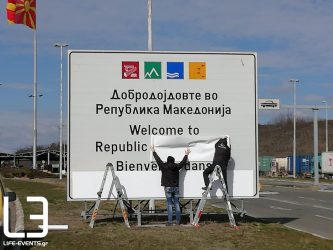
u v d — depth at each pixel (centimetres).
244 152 1432
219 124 1425
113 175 1352
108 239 1145
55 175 6203
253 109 1437
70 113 1383
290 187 4384
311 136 14925
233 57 1437
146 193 1389
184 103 1416
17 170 6097
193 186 1401
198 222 1377
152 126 1404
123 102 1399
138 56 1409
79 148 1382
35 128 5988
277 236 1234
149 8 1812
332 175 6894
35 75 5856
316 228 1538
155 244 1092
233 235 1219
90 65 1395
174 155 1398
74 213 1734
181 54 1422
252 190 1432
